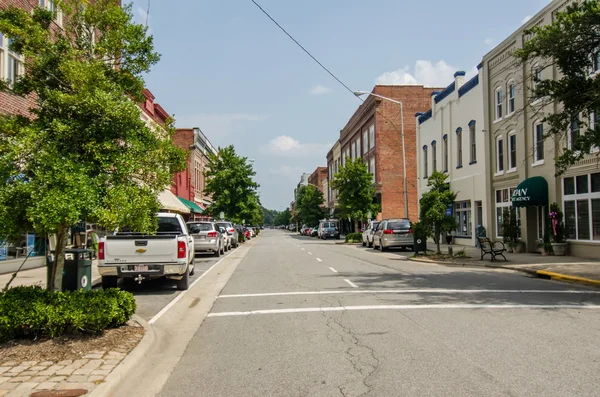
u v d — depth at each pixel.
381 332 7.70
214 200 47.91
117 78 8.09
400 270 17.30
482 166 27.91
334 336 7.55
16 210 6.49
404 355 6.42
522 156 23.59
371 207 42.50
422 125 38.41
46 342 6.78
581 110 13.66
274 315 9.34
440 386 5.21
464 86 30.25
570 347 6.66
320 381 5.52
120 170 7.12
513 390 5.05
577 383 5.23
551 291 11.82
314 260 22.38
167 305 10.89
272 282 14.34
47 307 6.85
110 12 7.96
